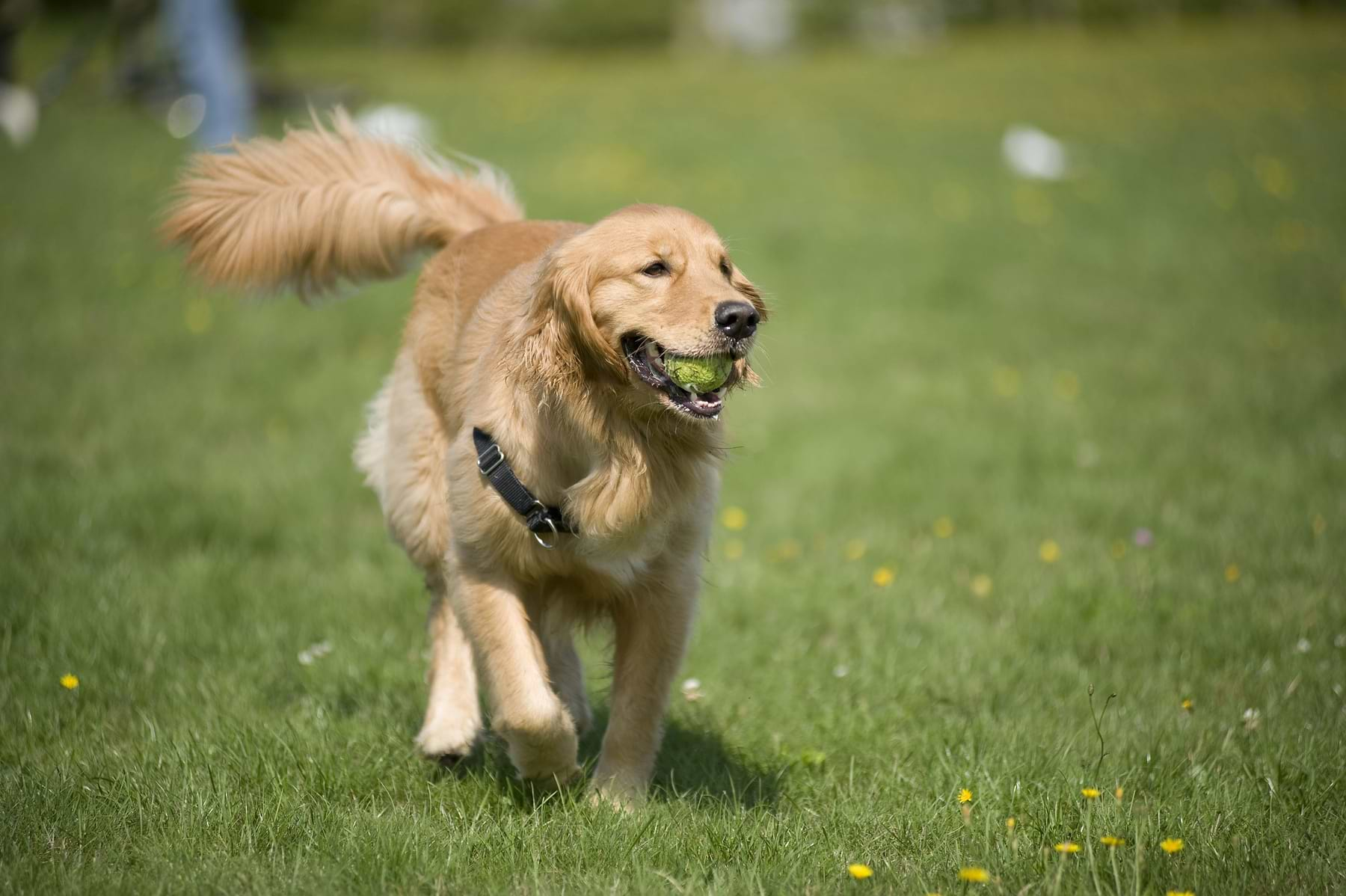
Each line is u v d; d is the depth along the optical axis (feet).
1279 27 241.35
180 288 63.72
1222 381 51.85
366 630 29.71
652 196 90.74
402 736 24.25
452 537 22.21
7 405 45.19
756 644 29.50
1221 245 78.38
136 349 54.08
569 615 23.02
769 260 75.15
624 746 21.95
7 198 79.97
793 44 281.95
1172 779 21.94
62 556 32.40
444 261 26.91
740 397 51.29
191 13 111.96
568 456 20.77
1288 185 94.53
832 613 31.04
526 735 20.81
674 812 20.95
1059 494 39.83
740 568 34.32
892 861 18.90
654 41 288.30
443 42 275.39
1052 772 22.18
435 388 25.21
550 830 20.02
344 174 28.27
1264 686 26.17
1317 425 45.78
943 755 23.22
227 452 42.75
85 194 82.23
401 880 18.06
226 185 28.22
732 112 139.95
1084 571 33.40
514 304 22.63
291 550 35.06
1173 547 34.94
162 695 25.52
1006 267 74.38
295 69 180.14
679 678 27.81
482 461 20.90
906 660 28.27
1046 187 97.45
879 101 150.51
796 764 23.56
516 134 117.60
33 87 133.49
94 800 20.22
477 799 21.74
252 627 29.22
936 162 108.06
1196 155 107.86
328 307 63.10
